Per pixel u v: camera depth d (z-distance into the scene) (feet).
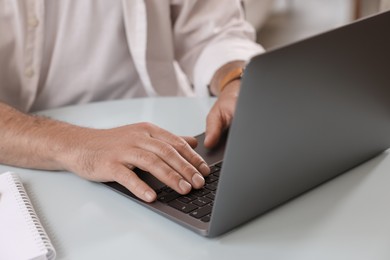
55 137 3.36
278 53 2.19
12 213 2.78
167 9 4.92
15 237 2.58
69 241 2.63
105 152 3.11
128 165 3.03
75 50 4.65
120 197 2.99
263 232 2.61
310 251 2.47
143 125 3.27
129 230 2.68
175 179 2.86
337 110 2.66
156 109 4.25
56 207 2.94
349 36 2.51
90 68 4.76
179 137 3.18
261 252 2.47
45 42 4.55
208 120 3.61
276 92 2.26
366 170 3.15
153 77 5.09
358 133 2.94
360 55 2.63
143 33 4.67
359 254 2.44
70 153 3.23
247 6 11.78
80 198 3.01
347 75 2.61
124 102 4.43
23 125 3.50
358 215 2.73
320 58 2.40
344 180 3.05
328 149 2.80
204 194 2.83
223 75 4.45
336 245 2.50
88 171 3.11
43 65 4.61
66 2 4.50
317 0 16.29
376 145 3.19
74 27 4.58
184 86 5.48
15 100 4.58
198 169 3.01
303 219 2.70
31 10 4.33
